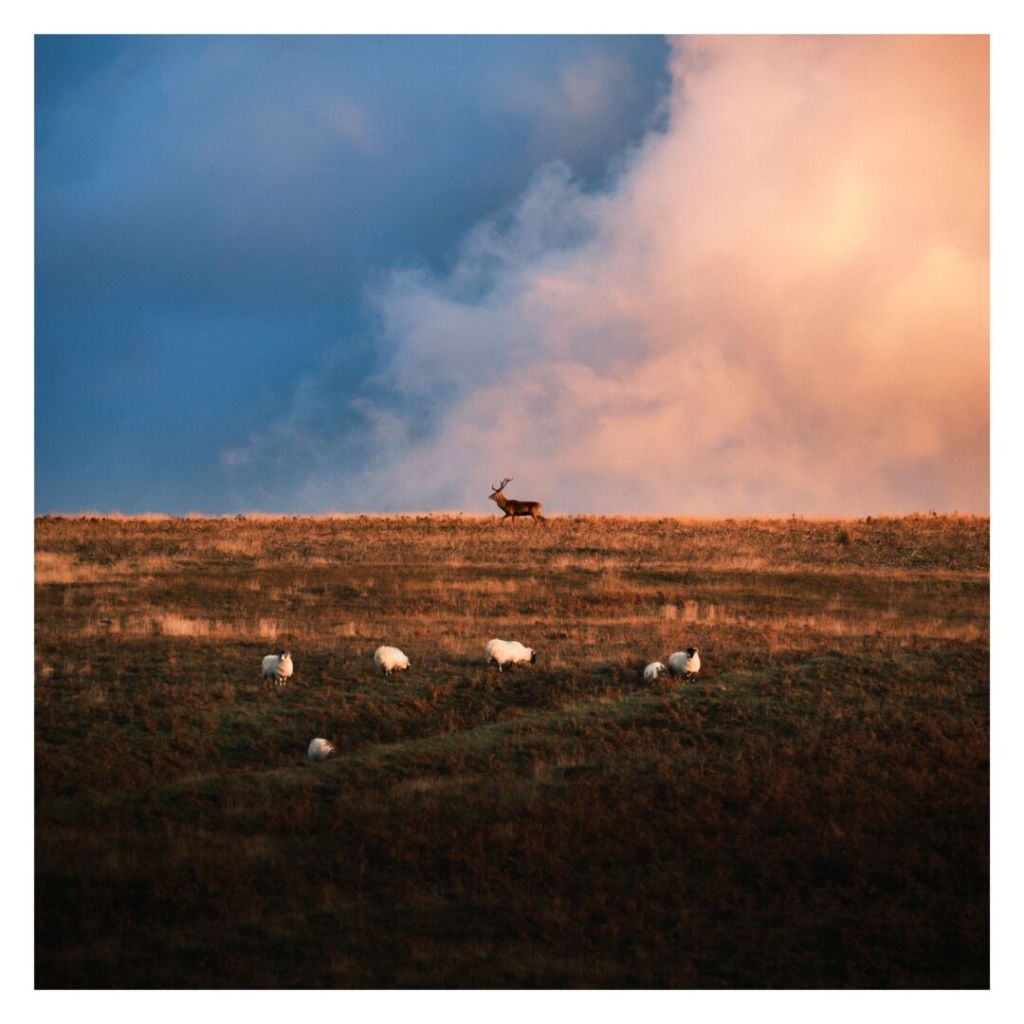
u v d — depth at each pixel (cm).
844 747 2178
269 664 2559
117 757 2142
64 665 2644
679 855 1788
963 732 2234
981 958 1532
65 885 1667
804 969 1501
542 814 1900
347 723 2339
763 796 1961
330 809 1934
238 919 1595
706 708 2375
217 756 2184
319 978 1454
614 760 2131
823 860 1767
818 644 2894
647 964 1498
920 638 2972
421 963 1491
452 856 1758
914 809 1928
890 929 1583
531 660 2719
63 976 1443
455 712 2405
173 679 2577
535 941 1555
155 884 1662
